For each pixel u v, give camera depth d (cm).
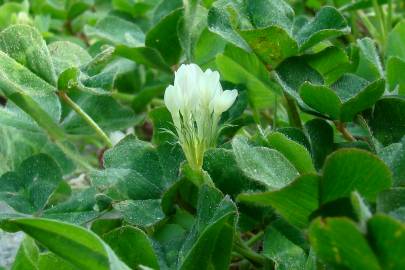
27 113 17
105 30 22
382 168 10
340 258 10
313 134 14
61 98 17
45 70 16
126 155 15
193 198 14
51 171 16
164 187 15
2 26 26
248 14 16
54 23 28
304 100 14
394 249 9
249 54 17
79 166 20
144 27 25
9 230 14
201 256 12
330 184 11
